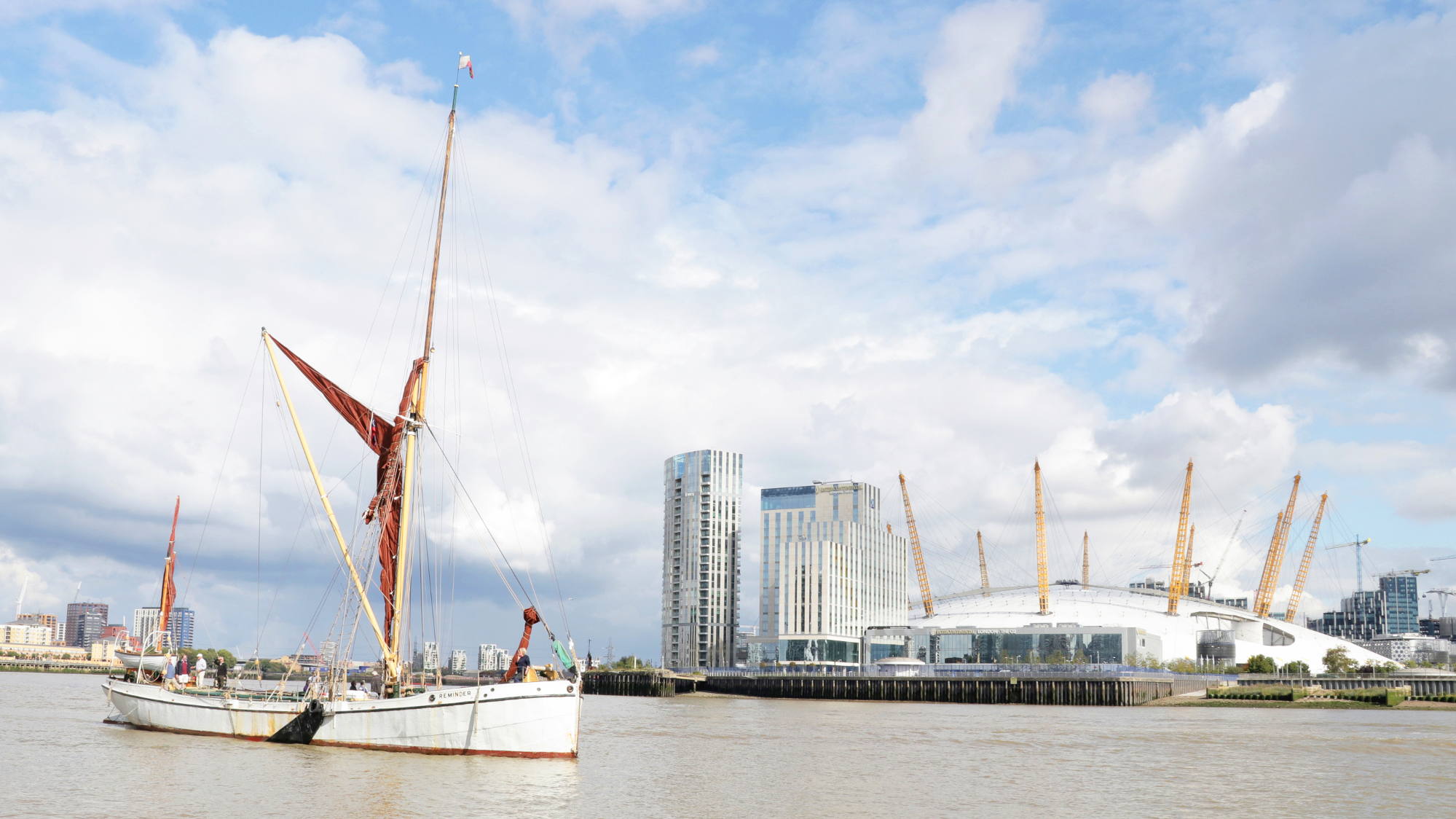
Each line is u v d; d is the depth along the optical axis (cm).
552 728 8794
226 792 7044
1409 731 15012
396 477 9794
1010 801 7731
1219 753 11319
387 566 9650
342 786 7306
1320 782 8906
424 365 9994
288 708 9388
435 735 8788
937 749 11662
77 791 7069
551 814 6625
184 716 10188
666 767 9456
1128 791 8312
